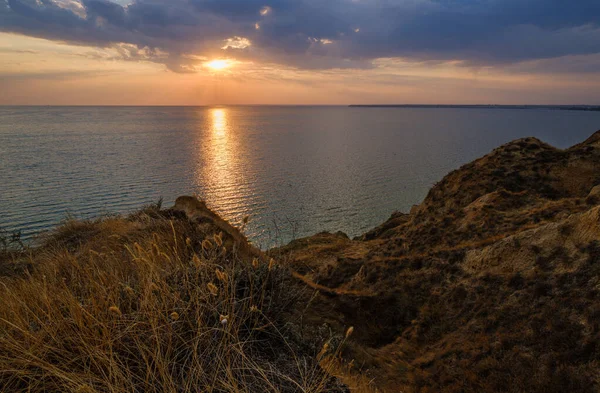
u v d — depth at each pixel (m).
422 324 13.19
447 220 21.27
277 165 110.94
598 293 9.97
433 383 9.52
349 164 116.06
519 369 9.24
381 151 147.75
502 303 12.00
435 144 174.25
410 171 105.81
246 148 151.12
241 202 68.88
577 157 23.98
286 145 165.12
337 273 19.70
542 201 19.92
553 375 8.61
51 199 59.50
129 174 85.69
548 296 11.08
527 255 13.27
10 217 48.97
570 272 11.30
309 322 6.22
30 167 87.19
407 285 15.52
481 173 25.66
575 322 9.66
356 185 87.44
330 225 59.47
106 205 57.25
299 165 112.12
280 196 74.88
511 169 25.09
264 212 63.38
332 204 71.31
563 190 21.97
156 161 107.06
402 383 8.38
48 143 136.50
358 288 16.89
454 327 12.34
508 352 9.91
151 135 191.88
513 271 13.16
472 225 19.02
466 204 23.67
